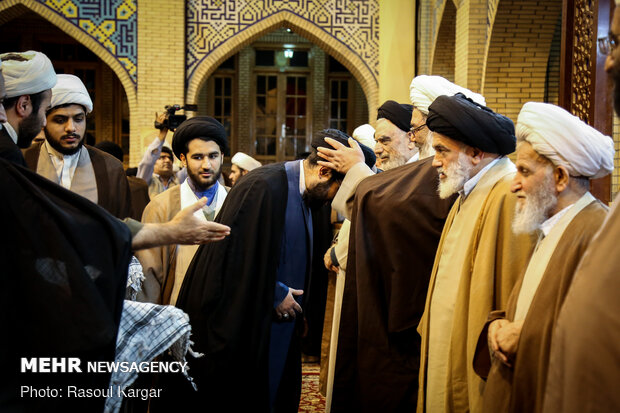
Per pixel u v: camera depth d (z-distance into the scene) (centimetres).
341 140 254
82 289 146
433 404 208
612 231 112
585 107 367
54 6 976
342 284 287
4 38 1327
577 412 108
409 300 231
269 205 233
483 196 204
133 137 987
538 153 172
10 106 199
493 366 180
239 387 227
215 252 228
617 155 371
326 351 362
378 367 234
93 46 982
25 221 146
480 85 771
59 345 143
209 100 1449
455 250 208
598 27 348
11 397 143
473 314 192
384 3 1009
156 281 278
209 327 225
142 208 443
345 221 288
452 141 205
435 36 945
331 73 1469
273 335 240
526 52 740
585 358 108
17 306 145
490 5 738
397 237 233
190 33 1006
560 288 156
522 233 191
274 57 1460
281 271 246
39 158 261
